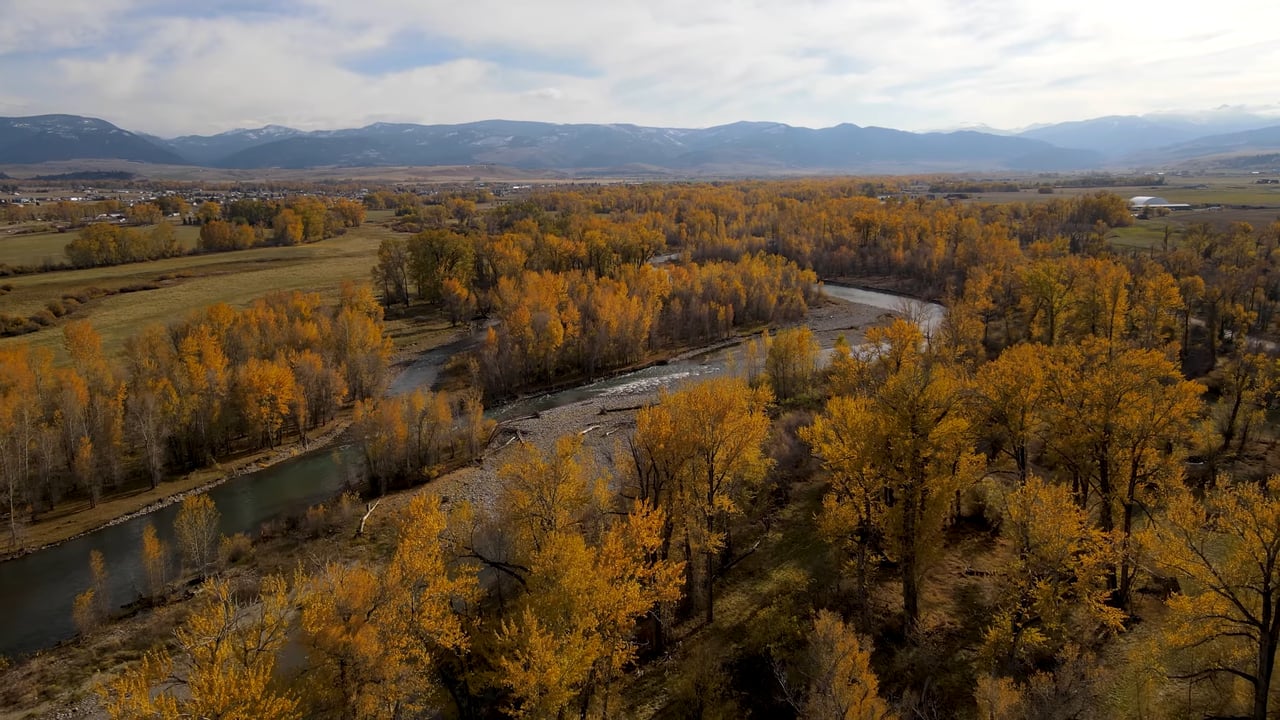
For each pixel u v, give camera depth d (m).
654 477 46.06
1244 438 55.69
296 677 31.42
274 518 59.78
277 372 74.00
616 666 34.28
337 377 81.69
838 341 84.19
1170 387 38.38
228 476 68.88
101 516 60.97
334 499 62.25
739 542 49.66
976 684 33.03
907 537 36.53
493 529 43.47
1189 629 28.86
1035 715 27.09
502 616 38.69
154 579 47.59
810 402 75.44
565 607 31.80
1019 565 35.00
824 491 55.44
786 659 36.06
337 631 30.17
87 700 38.69
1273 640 26.48
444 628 32.88
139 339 84.06
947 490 35.97
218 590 33.84
